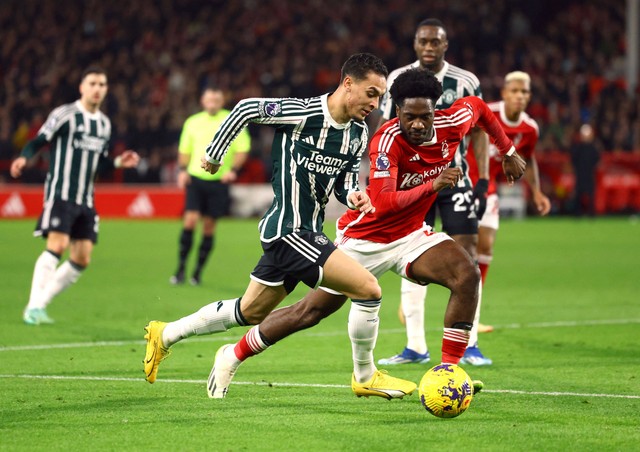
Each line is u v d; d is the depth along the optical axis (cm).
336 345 2212
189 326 1608
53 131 2517
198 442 1335
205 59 7850
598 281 3569
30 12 8150
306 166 1534
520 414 1512
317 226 1577
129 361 1992
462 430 1409
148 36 7938
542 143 7238
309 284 1548
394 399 1627
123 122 6869
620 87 7656
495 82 7594
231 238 5331
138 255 4406
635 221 6744
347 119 1523
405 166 1653
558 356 2080
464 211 1998
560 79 7681
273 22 8131
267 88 7469
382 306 2939
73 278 2575
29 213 6606
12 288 3253
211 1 8362
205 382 1769
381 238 1673
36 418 1467
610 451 1297
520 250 4747
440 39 2033
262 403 1590
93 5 8194
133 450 1293
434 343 2291
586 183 6725
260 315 1592
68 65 7644
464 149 2012
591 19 8481
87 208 2570
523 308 2884
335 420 1472
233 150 3456
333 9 8331
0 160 6931
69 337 2309
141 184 6831
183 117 7069
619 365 1969
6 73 7756
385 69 1512
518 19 8444
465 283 1595
